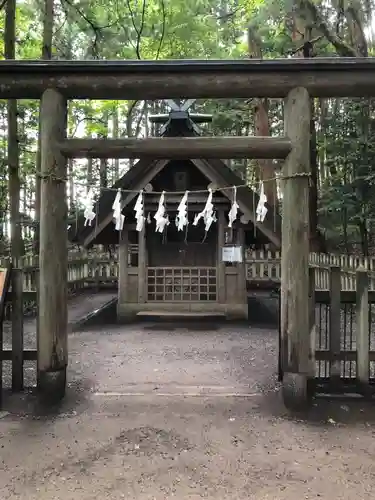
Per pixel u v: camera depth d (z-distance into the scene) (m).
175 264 9.82
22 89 4.33
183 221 5.62
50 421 3.96
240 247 9.30
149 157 4.46
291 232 4.29
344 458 3.30
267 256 14.98
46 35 9.58
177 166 9.20
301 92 4.27
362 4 11.07
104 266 14.86
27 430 3.78
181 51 13.33
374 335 7.20
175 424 3.88
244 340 7.61
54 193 4.36
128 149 4.38
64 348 4.44
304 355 4.21
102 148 4.38
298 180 4.28
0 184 15.23
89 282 14.91
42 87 4.33
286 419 4.01
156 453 3.37
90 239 8.48
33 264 10.25
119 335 8.08
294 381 4.20
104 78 4.30
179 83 4.29
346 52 9.05
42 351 4.35
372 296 4.43
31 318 9.53
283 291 4.35
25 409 4.22
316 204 11.38
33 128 16.81
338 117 12.54
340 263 10.27
